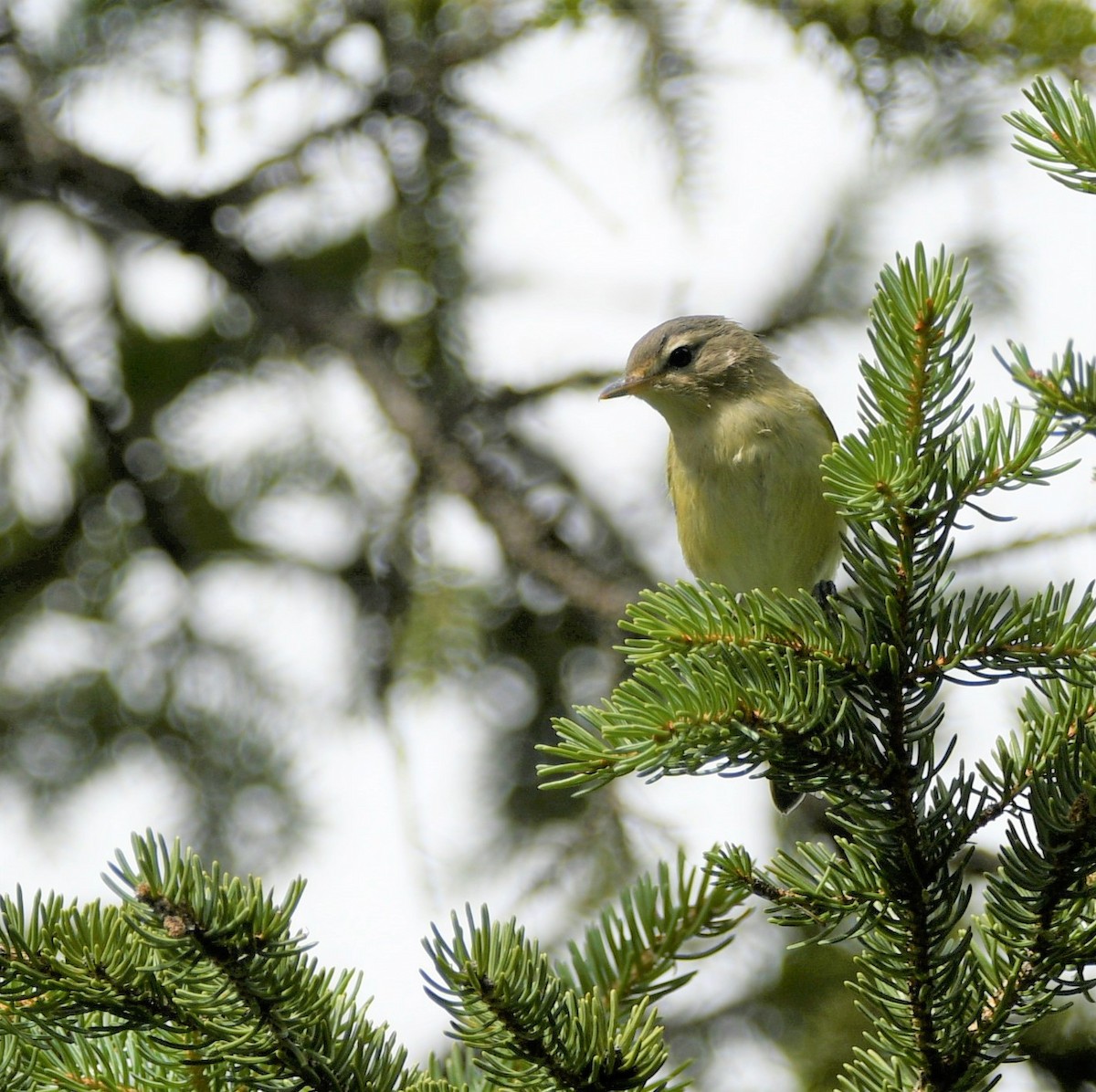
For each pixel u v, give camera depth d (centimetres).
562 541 1143
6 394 1280
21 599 1253
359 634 1206
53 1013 495
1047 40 936
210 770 1212
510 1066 524
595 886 974
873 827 571
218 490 1314
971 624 588
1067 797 534
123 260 1334
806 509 1080
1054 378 532
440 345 1239
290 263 1352
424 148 1148
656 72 992
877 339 577
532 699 1196
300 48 1063
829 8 953
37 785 1224
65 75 1188
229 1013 490
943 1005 559
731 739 555
